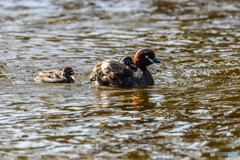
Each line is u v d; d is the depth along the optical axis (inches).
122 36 844.6
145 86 549.3
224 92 501.7
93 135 369.1
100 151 337.4
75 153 334.6
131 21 983.6
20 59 681.6
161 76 599.2
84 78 597.9
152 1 1213.7
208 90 514.3
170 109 437.1
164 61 675.4
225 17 1008.2
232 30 880.9
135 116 416.5
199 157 324.8
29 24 955.3
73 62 670.5
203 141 353.1
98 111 434.3
